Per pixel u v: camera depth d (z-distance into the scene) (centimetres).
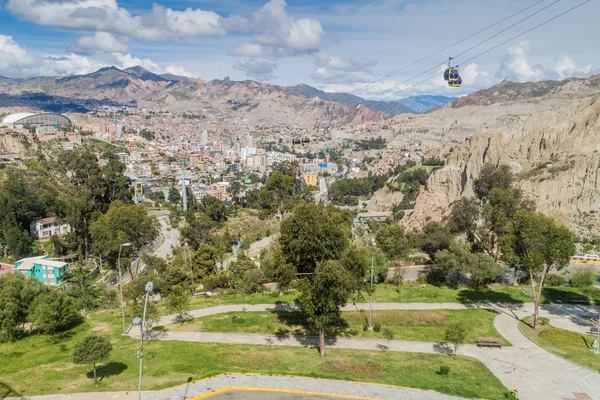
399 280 6812
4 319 4425
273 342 4428
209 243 11494
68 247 12181
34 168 17125
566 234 4712
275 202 16712
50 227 13650
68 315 4872
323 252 4116
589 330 4781
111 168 16000
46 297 4719
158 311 5238
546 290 6297
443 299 5909
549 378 3634
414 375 3625
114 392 3216
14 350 4241
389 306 5609
